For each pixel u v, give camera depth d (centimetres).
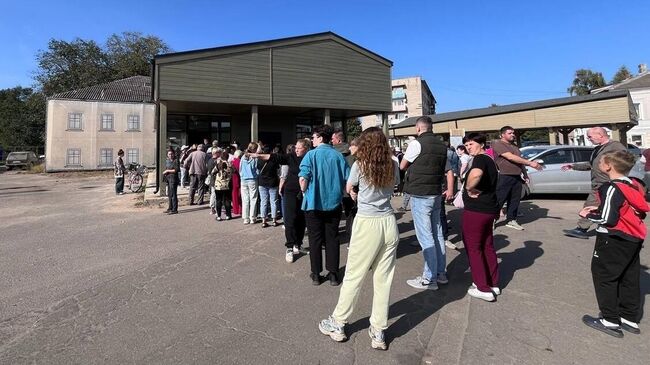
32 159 4166
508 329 347
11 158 3984
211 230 794
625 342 320
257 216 907
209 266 549
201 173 1155
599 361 293
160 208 1126
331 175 470
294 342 332
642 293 420
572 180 1106
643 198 332
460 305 404
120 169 1633
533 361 295
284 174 685
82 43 4881
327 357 308
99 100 3259
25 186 2150
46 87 4659
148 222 904
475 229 414
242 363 300
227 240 703
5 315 395
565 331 340
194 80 1343
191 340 338
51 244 703
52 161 3117
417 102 8212
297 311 396
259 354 313
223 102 1391
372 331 324
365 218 330
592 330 341
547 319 364
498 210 421
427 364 296
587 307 388
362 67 1684
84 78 4734
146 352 319
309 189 471
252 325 365
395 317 380
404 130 2841
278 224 841
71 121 3177
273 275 509
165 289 461
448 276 496
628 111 1880
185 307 409
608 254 335
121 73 4897
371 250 328
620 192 330
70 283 488
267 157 801
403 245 646
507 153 694
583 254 567
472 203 415
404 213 929
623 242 329
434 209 470
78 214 1076
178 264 561
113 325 370
